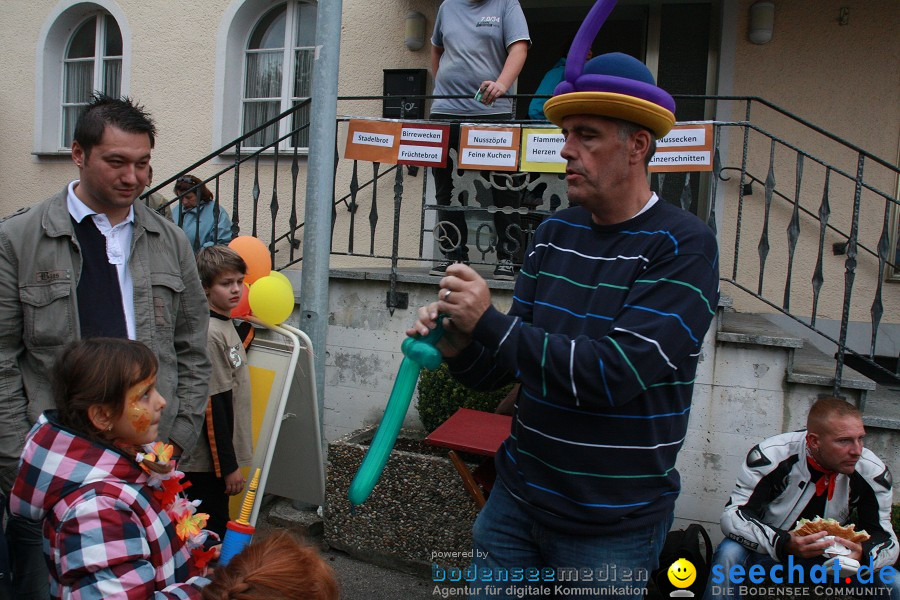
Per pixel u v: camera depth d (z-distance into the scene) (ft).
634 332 4.99
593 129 5.33
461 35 14.51
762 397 11.45
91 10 24.34
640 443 5.44
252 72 22.59
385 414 5.13
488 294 5.00
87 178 7.21
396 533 11.32
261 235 21.70
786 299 11.73
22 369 7.33
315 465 10.84
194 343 8.42
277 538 5.06
